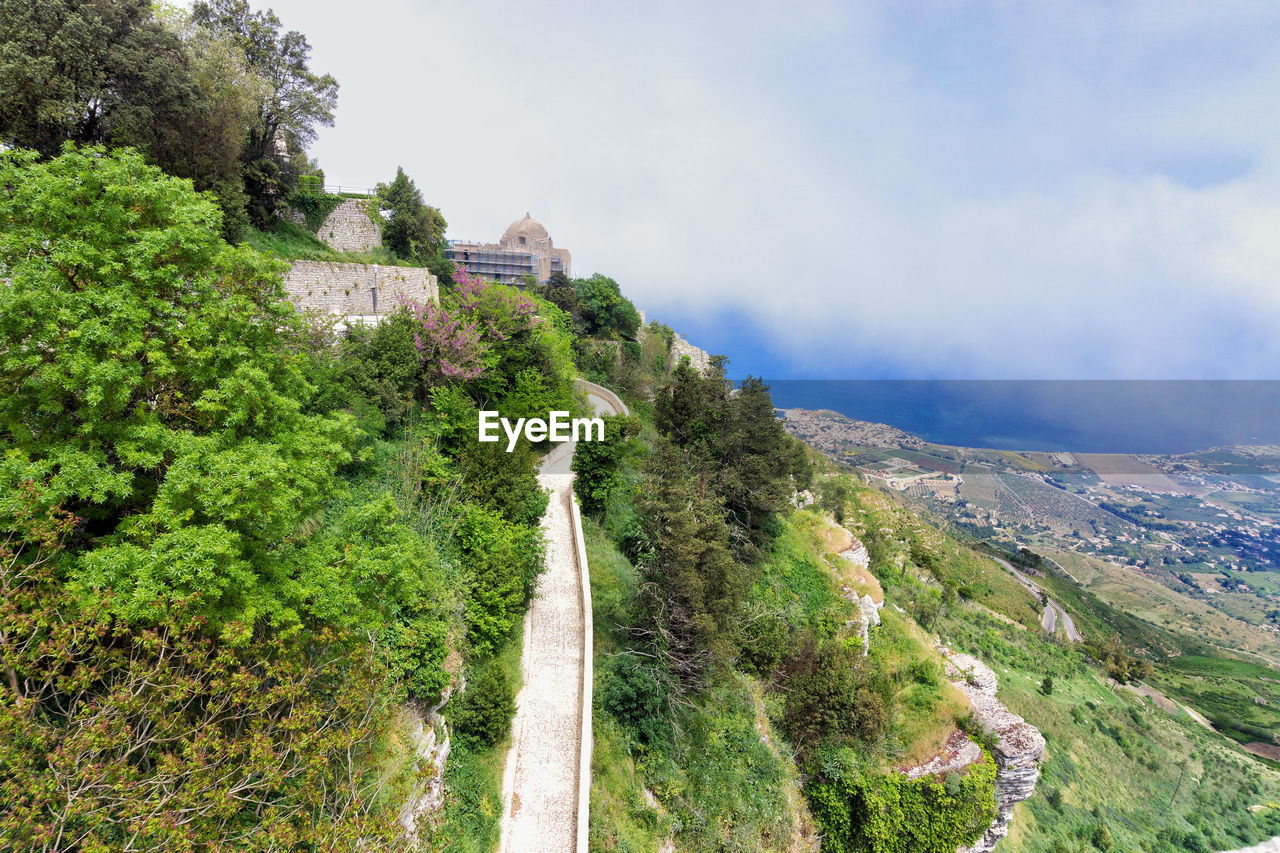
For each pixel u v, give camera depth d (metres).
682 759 24.64
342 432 14.77
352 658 12.80
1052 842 39.91
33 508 9.42
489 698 19.48
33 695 9.74
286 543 14.14
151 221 12.12
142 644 9.63
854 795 29.03
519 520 25.27
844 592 41.16
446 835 16.22
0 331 10.14
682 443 37.12
